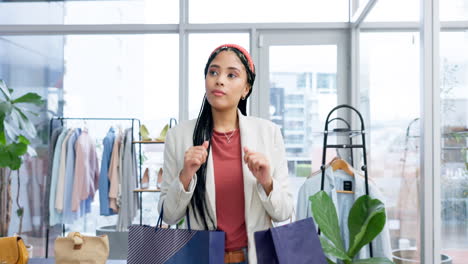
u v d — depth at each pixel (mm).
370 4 3453
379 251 2609
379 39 3166
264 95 4379
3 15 4441
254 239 1218
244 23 4383
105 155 4016
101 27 4402
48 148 4348
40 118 4375
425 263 2092
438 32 2037
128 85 4426
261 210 1265
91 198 4141
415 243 2301
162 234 1225
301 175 4340
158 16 4445
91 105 4418
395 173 2680
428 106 2092
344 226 2846
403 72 2498
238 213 1266
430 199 2090
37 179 4328
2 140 2912
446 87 1938
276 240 1216
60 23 4438
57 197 3975
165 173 1347
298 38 4387
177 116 4406
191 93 4418
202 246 1180
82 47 4441
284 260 1212
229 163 1288
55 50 4434
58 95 4418
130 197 3941
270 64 4391
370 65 3479
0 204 4121
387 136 2883
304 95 4375
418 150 2219
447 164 1934
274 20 4438
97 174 4211
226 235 1251
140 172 4082
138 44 4434
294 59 4387
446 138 1949
